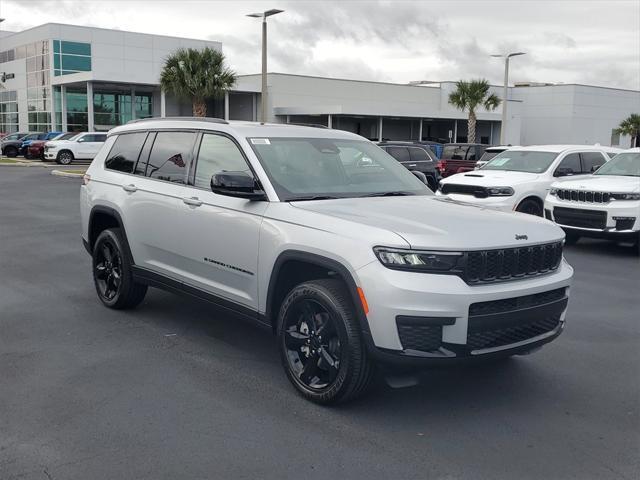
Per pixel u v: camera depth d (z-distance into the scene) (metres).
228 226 5.04
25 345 5.60
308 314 4.47
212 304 5.36
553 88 63.19
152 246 5.95
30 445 3.82
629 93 66.25
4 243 10.84
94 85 45.72
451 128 60.19
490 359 4.12
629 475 3.61
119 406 4.38
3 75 55.09
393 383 4.10
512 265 4.22
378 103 57.00
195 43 54.34
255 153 5.11
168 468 3.59
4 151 42.94
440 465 3.67
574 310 7.14
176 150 5.88
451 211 4.73
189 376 4.95
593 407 4.52
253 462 3.67
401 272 3.92
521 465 3.69
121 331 6.02
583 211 10.84
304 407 4.41
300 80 52.25
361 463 3.68
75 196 19.08
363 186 5.36
